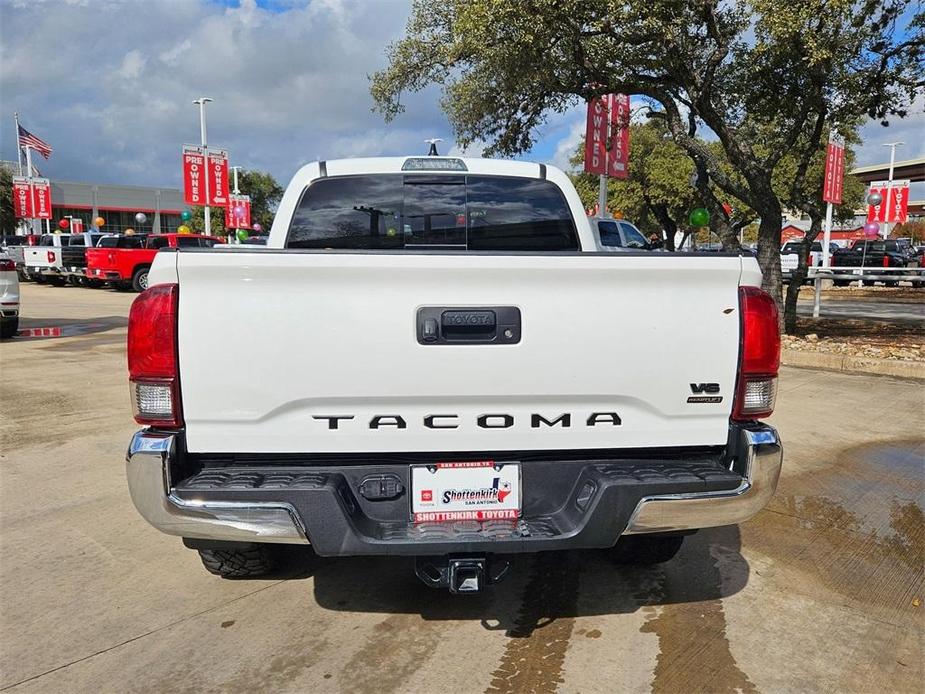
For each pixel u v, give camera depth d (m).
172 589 3.57
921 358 9.55
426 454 2.82
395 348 2.69
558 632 3.19
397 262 2.63
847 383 8.66
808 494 4.93
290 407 2.71
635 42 9.66
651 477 2.76
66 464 5.47
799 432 6.45
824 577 3.73
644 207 35.06
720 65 11.03
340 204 4.28
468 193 4.34
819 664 2.95
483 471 2.83
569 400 2.82
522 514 2.88
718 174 11.23
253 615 3.32
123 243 24.62
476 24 8.97
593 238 4.50
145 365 2.64
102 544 4.09
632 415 2.86
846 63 10.11
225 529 2.60
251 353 2.66
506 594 3.54
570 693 2.75
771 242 11.70
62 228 44.59
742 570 3.80
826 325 14.15
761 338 2.83
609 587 3.62
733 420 2.92
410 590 3.57
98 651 3.01
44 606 3.39
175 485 2.65
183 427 2.70
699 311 2.81
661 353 2.81
